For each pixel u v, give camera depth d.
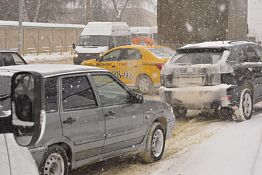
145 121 7.48
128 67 16.55
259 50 12.23
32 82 3.33
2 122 3.09
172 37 23.19
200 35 22.70
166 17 23.30
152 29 51.50
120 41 28.38
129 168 7.37
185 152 7.95
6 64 13.55
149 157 7.55
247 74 11.04
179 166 7.14
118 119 6.92
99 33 27.08
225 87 10.43
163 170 7.05
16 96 3.16
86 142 6.39
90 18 57.16
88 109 6.48
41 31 49.50
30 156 3.30
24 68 6.60
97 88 6.78
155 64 15.97
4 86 6.23
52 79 6.13
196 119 11.41
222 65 10.52
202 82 10.60
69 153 6.22
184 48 11.18
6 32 44.94
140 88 16.36
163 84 11.13
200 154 7.62
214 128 10.11
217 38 22.41
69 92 6.30
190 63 10.95
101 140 6.63
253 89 11.26
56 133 5.93
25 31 46.94
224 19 22.28
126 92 7.27
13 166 3.10
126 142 7.13
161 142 7.82
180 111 11.48
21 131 3.15
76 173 7.11
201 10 22.61
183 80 10.81
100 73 6.93
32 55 46.47
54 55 47.47
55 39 51.97
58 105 6.06
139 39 41.62
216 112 12.16
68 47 54.28
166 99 11.00
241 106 10.69
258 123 10.10
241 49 11.28
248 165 6.48
